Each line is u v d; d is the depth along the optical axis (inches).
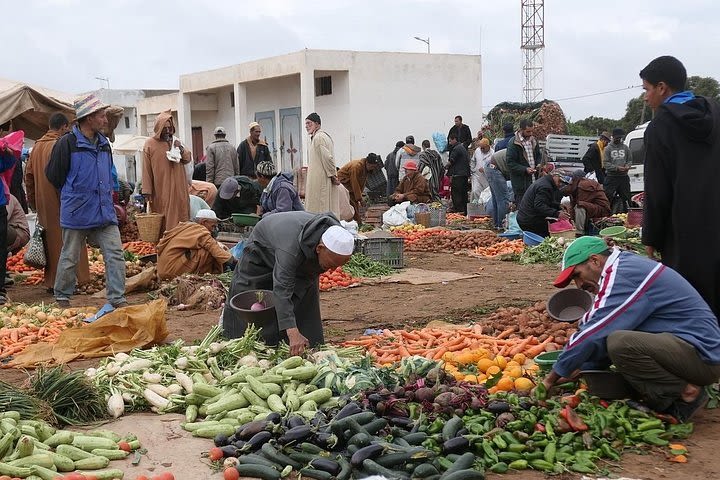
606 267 203.8
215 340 260.8
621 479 170.6
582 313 274.8
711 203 219.1
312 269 242.4
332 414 192.9
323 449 178.9
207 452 186.5
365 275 490.6
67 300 395.9
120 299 375.6
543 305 308.5
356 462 167.9
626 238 506.0
